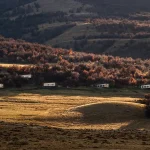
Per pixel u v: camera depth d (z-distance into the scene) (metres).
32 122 177.25
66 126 172.75
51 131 97.62
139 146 81.06
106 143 83.69
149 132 105.94
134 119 188.38
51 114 194.50
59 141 83.94
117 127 172.38
